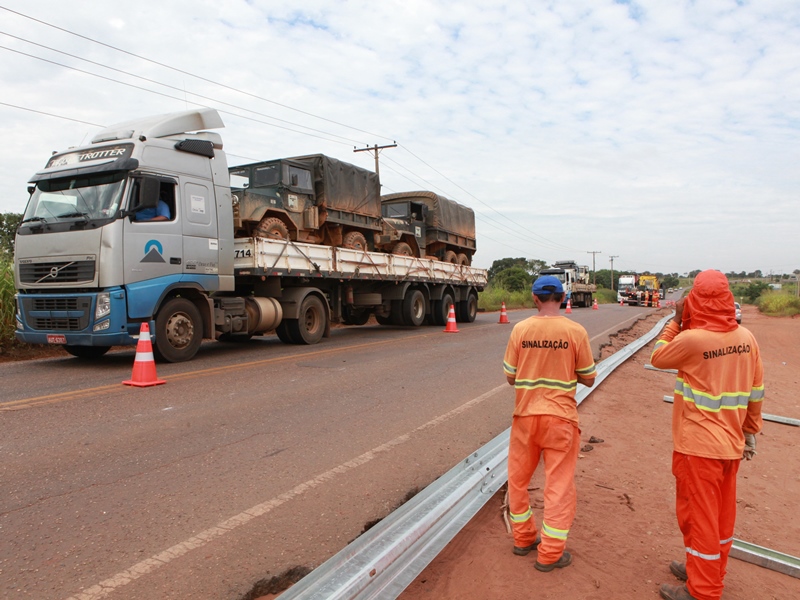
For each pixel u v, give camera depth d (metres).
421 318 17.78
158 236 9.21
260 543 3.48
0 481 4.31
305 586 2.74
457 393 7.80
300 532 3.64
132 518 3.75
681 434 2.93
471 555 3.38
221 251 10.45
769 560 3.39
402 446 5.43
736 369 2.83
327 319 13.63
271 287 12.16
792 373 12.48
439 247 21.16
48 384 7.78
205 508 3.94
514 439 3.33
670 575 3.21
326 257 13.09
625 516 4.01
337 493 4.28
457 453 5.28
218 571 3.15
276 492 4.25
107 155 9.03
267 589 3.06
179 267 9.58
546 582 3.07
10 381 8.00
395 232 17.91
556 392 3.19
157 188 9.02
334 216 14.82
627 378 9.52
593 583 3.08
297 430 5.82
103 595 2.89
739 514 4.21
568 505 3.17
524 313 30.30
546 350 3.20
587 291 44.53
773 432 6.72
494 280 56.22
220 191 10.51
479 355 11.34
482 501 3.95
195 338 9.99
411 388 8.02
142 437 5.43
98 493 4.14
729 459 2.81
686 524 3.00
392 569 3.01
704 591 2.85
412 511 3.59
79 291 8.73
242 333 11.23
